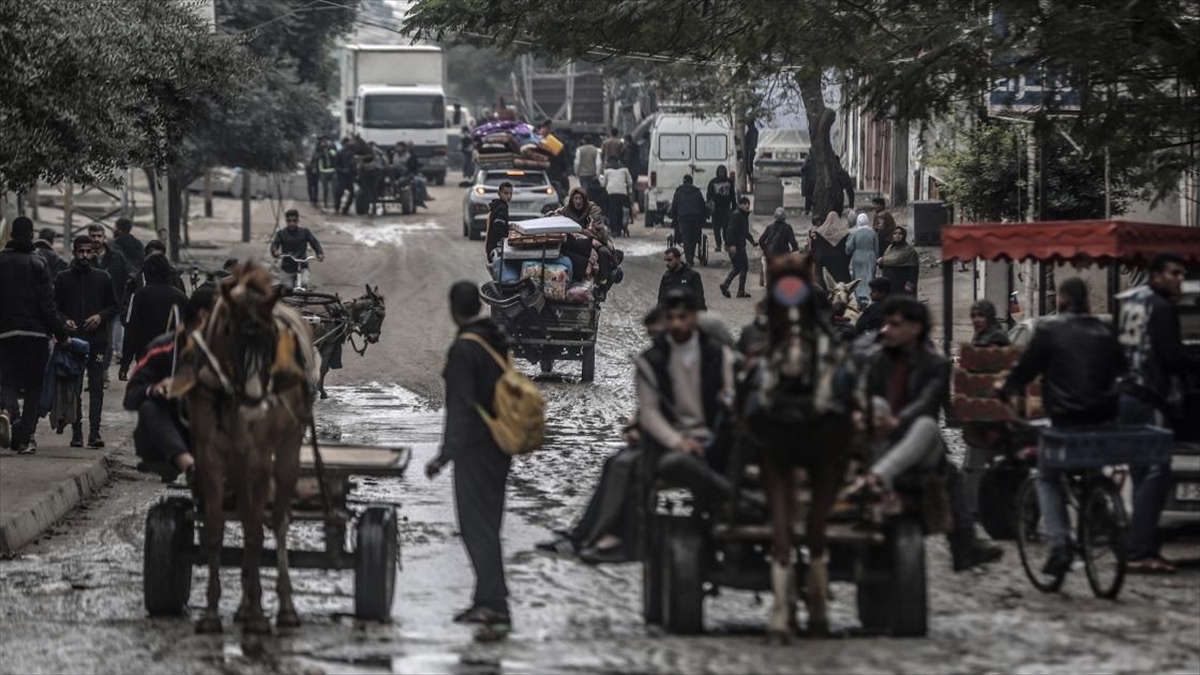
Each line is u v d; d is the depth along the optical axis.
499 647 25.27
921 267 90.88
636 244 113.88
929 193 109.94
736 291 88.94
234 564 27.61
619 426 51.56
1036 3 42.66
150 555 27.73
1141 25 43.12
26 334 44.25
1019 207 66.38
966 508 29.14
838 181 102.81
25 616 28.30
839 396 23.52
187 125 63.47
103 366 46.81
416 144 166.00
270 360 25.98
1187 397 33.09
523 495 40.06
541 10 52.16
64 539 36.12
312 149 173.62
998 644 24.86
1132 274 40.97
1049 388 29.45
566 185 132.75
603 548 26.41
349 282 93.62
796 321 23.70
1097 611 27.66
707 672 22.89
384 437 49.25
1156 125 44.59
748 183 139.25
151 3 60.00
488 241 77.06
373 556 27.28
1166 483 30.67
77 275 46.69
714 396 25.52
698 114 114.44
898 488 25.69
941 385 26.42
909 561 25.11
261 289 25.94
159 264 43.19
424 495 40.53
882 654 23.97
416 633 26.58
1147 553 30.86
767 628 25.92
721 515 24.92
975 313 35.41
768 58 50.72
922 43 46.88
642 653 24.19
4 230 75.38
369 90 165.50
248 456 26.03
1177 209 64.12
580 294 60.69
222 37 63.28
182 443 27.58
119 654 25.20
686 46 52.97
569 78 176.38
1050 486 29.38
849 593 29.97
